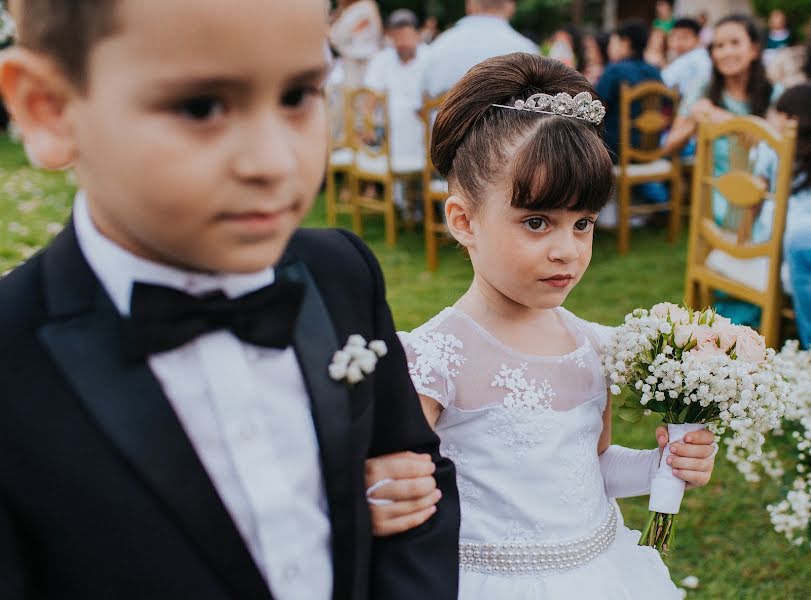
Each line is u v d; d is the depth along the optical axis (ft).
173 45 2.32
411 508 3.81
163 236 2.60
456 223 5.69
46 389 2.86
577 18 58.90
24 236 18.10
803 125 12.16
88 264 3.06
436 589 3.72
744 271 13.03
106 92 2.45
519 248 5.19
